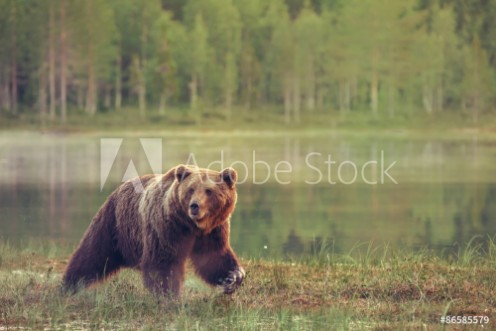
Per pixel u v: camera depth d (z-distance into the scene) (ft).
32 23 339.57
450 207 100.12
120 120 334.03
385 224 84.38
